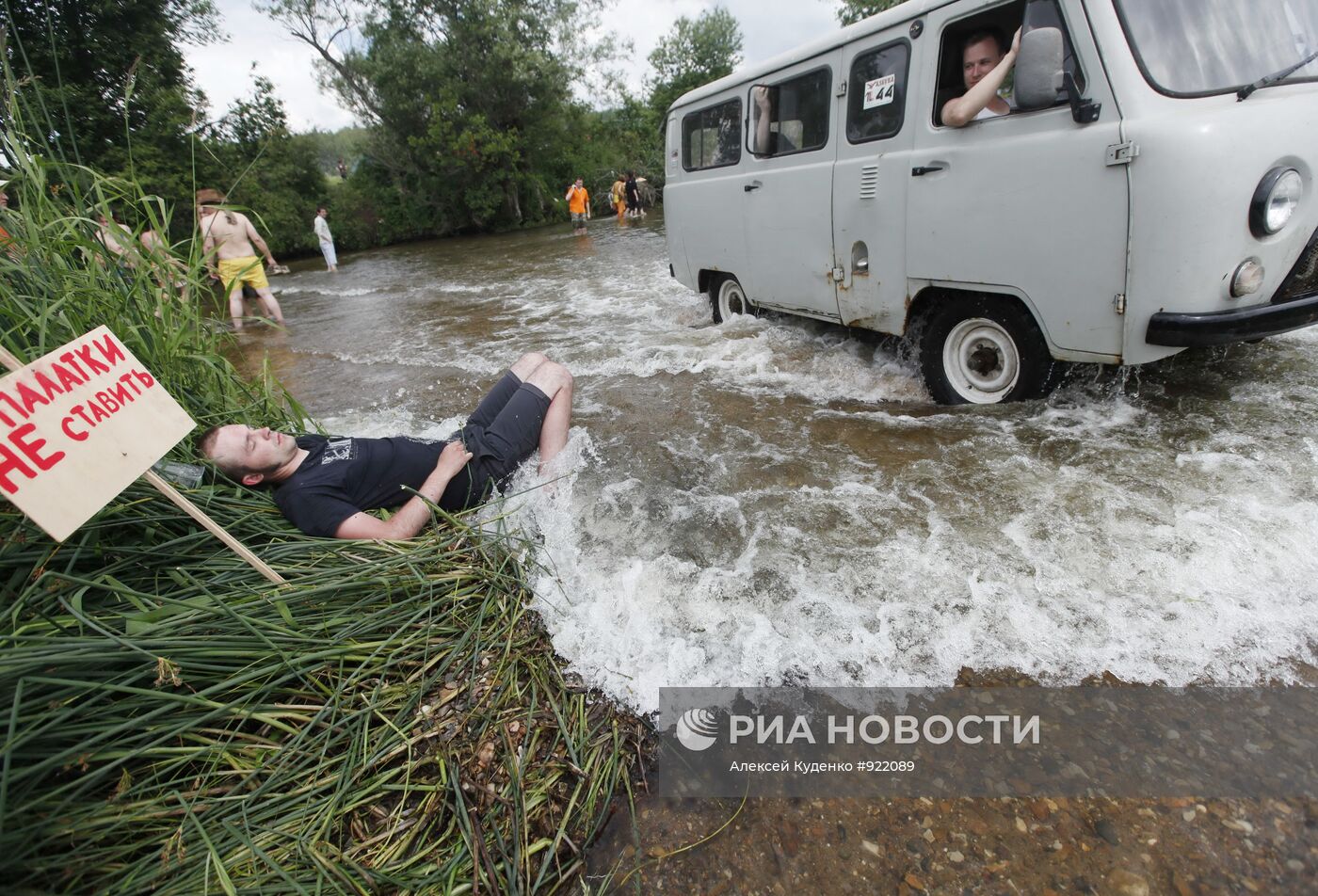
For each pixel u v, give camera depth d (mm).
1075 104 3010
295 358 7340
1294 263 2926
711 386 4793
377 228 29516
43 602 2041
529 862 1837
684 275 6551
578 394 4918
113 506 2326
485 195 28234
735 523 3105
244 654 2104
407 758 2109
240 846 1771
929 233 3834
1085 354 3270
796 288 5043
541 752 2129
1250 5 3119
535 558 2926
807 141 4668
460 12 26578
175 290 3441
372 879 1729
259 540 2768
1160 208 2801
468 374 5922
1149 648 2227
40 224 2869
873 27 3969
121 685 1843
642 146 35031
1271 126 2717
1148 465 3055
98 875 1664
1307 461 2910
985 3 3387
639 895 1748
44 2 2975
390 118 28156
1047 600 2453
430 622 2488
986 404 3840
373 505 3111
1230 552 2512
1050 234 3232
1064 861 1689
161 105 15438
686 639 2488
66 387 1907
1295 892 1548
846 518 3045
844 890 1697
